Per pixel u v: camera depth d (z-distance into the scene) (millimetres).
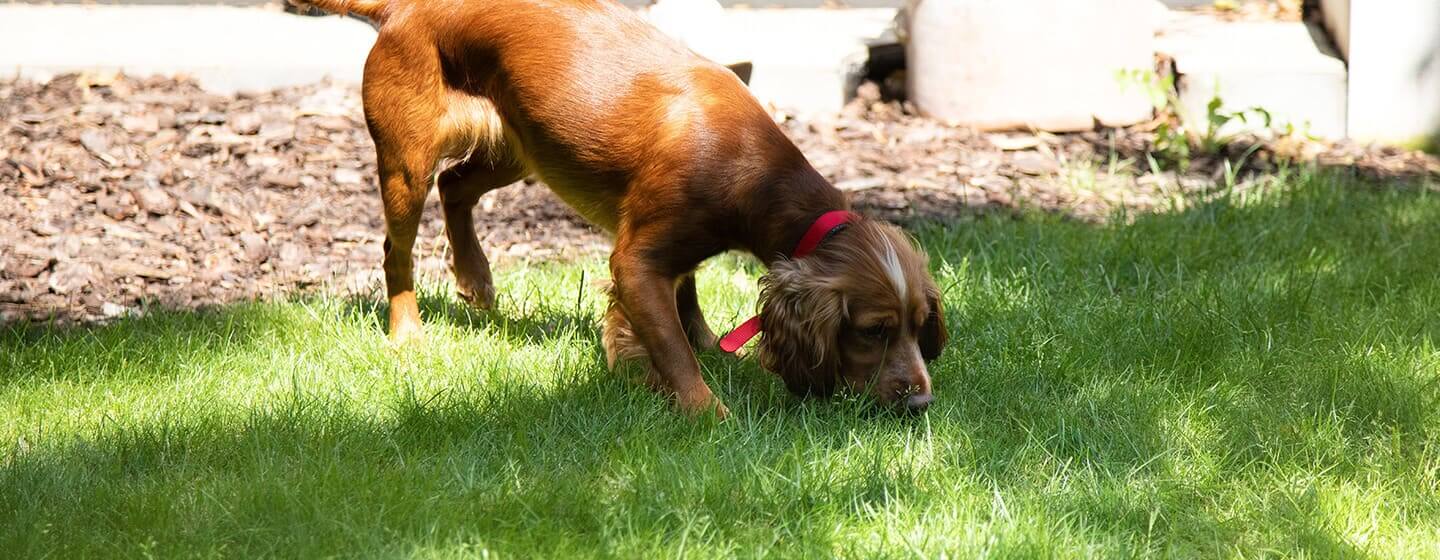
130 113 7125
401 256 4793
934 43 7371
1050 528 3389
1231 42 7863
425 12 4523
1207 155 7078
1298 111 7379
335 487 3512
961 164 6887
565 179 4375
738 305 5078
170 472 3693
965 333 4738
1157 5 8516
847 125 7309
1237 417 4039
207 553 3254
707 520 3359
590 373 4348
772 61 7531
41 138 6789
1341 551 3338
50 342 4781
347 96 7434
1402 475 3729
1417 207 6074
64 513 3459
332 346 4691
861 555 3266
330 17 8391
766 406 4258
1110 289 5188
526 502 3459
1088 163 6949
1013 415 4059
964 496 3541
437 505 3430
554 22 4352
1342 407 4102
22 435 4000
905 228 6043
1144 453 3850
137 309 5242
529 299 5180
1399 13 7180
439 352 4613
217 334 4773
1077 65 7305
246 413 4082
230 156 6742
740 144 4062
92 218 6059
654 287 4113
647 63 4234
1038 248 5566
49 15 8539
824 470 3633
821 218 3977
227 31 8180
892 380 3912
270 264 5742
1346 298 5008
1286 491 3629
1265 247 5637
